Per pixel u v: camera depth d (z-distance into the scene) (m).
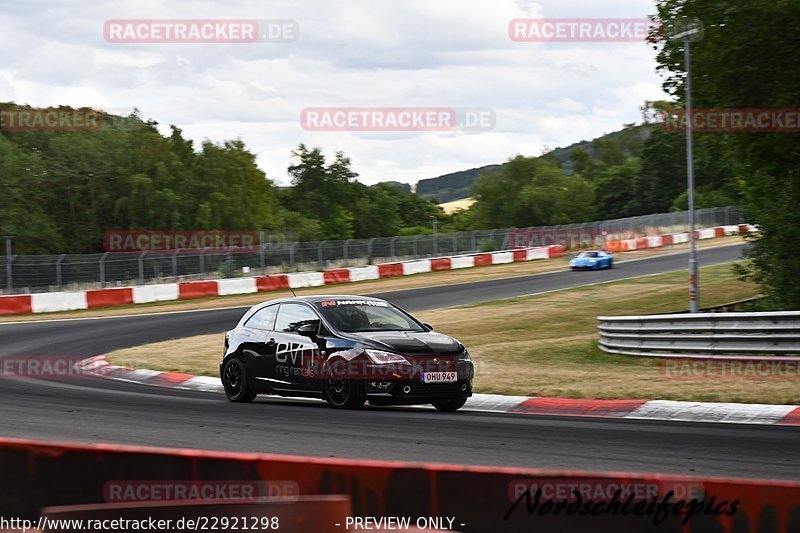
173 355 17.80
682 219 67.50
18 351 19.41
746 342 13.80
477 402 11.57
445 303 29.86
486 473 4.06
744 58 17.70
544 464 6.93
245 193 70.06
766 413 9.57
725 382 11.75
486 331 22.03
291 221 80.31
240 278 39.28
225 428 9.04
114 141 62.81
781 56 17.56
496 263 49.06
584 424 9.16
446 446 7.79
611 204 95.25
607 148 132.38
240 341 11.73
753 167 20.03
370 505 4.29
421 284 37.69
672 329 14.99
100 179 61.25
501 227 90.69
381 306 11.69
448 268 46.16
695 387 11.38
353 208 94.06
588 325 22.70
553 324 23.09
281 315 11.55
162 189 62.25
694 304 20.12
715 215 69.00
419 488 4.19
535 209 88.88
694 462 6.93
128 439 8.45
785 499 3.61
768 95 17.94
